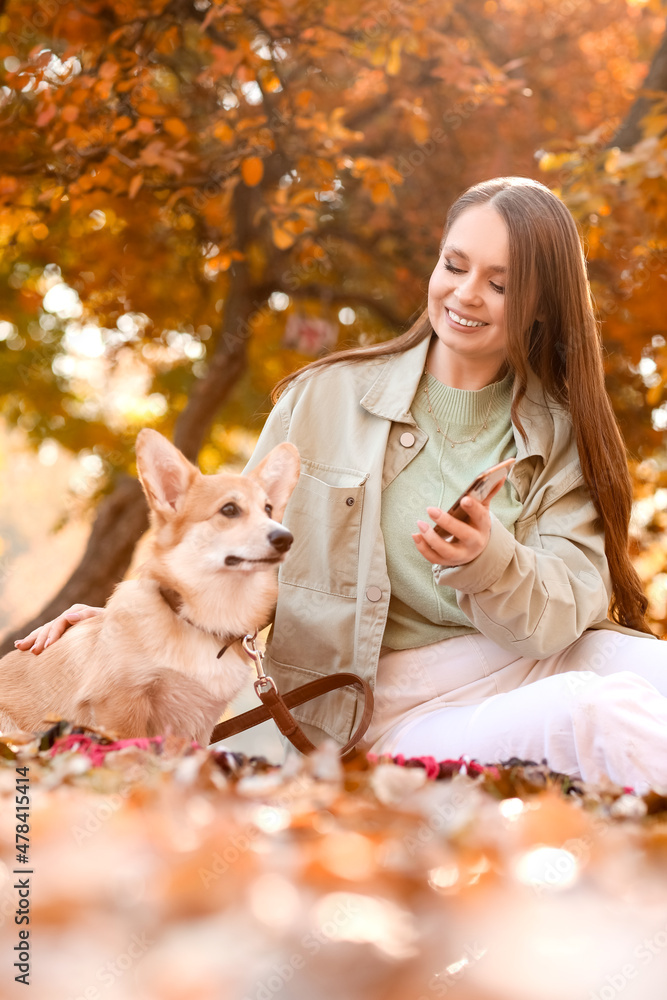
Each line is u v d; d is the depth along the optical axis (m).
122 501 8.82
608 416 3.22
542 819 1.32
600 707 2.22
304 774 1.57
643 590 3.29
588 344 3.20
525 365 3.13
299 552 3.13
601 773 2.22
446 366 3.28
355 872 1.02
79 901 0.91
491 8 8.98
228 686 2.90
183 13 6.83
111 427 11.84
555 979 0.84
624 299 7.36
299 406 3.31
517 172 8.67
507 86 7.19
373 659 2.89
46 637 3.04
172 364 11.12
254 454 3.38
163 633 2.80
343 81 8.45
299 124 6.52
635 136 6.77
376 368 3.36
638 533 7.82
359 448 3.16
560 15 9.33
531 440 3.15
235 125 6.68
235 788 1.52
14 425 11.72
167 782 1.42
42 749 1.96
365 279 10.39
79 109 6.11
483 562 2.51
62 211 8.38
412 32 6.64
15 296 9.88
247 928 0.87
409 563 3.03
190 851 1.03
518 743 2.49
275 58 6.83
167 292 9.87
